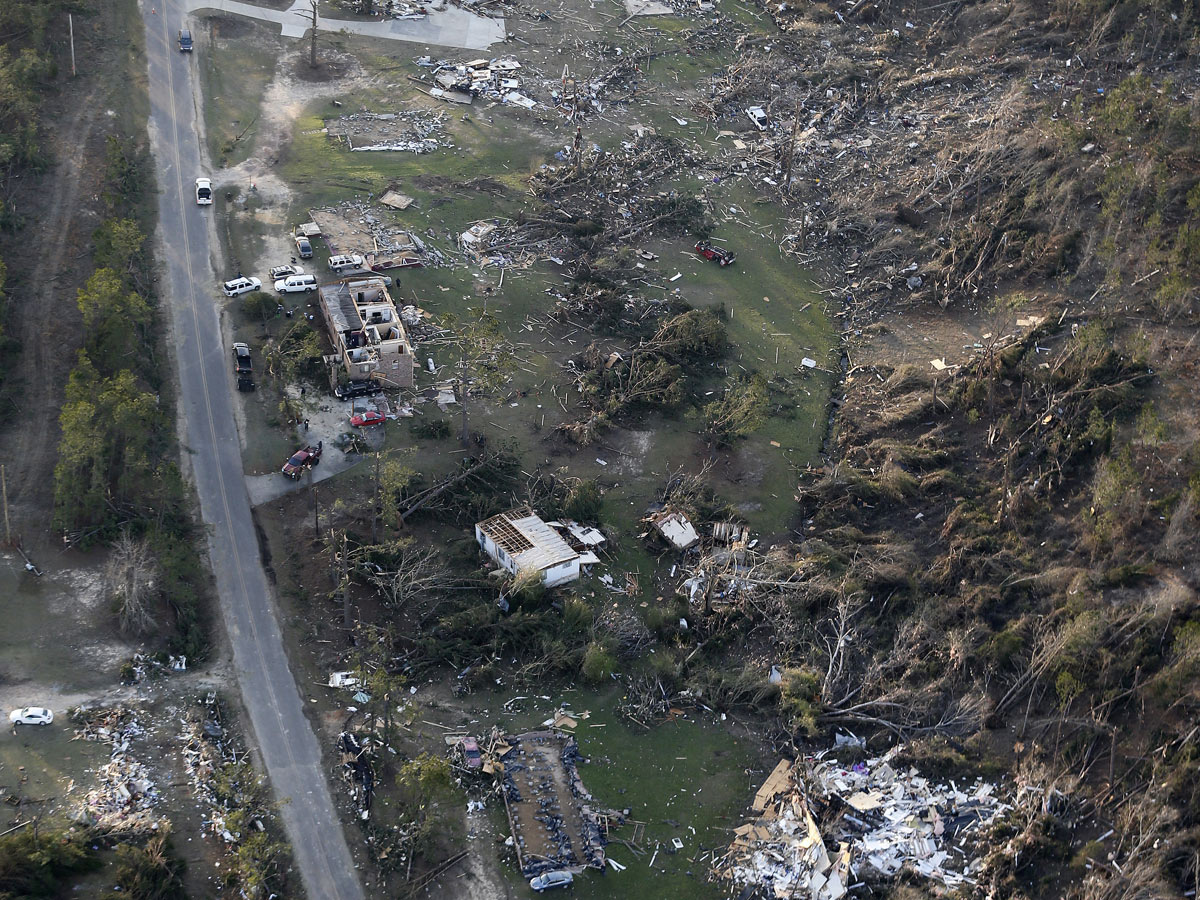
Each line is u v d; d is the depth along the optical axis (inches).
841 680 3791.8
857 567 4151.1
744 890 3203.7
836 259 5708.7
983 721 3631.9
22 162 5241.1
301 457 4217.5
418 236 5364.2
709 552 4234.7
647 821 3363.7
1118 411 4564.5
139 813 3105.3
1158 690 3560.5
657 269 5472.4
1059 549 4168.3
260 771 3326.8
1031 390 4756.4
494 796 3356.3
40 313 4559.5
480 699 3641.7
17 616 3560.5
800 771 3523.6
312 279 4955.7
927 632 3892.7
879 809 3410.4
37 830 2933.1
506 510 4207.7
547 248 5452.8
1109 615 3814.0
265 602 3799.2
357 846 3184.1
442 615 3836.1
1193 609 3799.2
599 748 3545.8
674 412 4795.8
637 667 3818.9
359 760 3378.4
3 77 5452.8
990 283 5398.6
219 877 3009.4
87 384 3996.1
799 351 5196.9
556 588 4023.1
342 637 3740.2
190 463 4222.4
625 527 4318.4
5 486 3914.9
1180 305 5029.5
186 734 3361.2
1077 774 3474.4
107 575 3722.9
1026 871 3243.1
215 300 4872.0
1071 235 5364.2
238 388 4520.2
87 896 2871.6
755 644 3949.3
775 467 4650.6
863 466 4648.1
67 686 3410.4
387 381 4603.8
